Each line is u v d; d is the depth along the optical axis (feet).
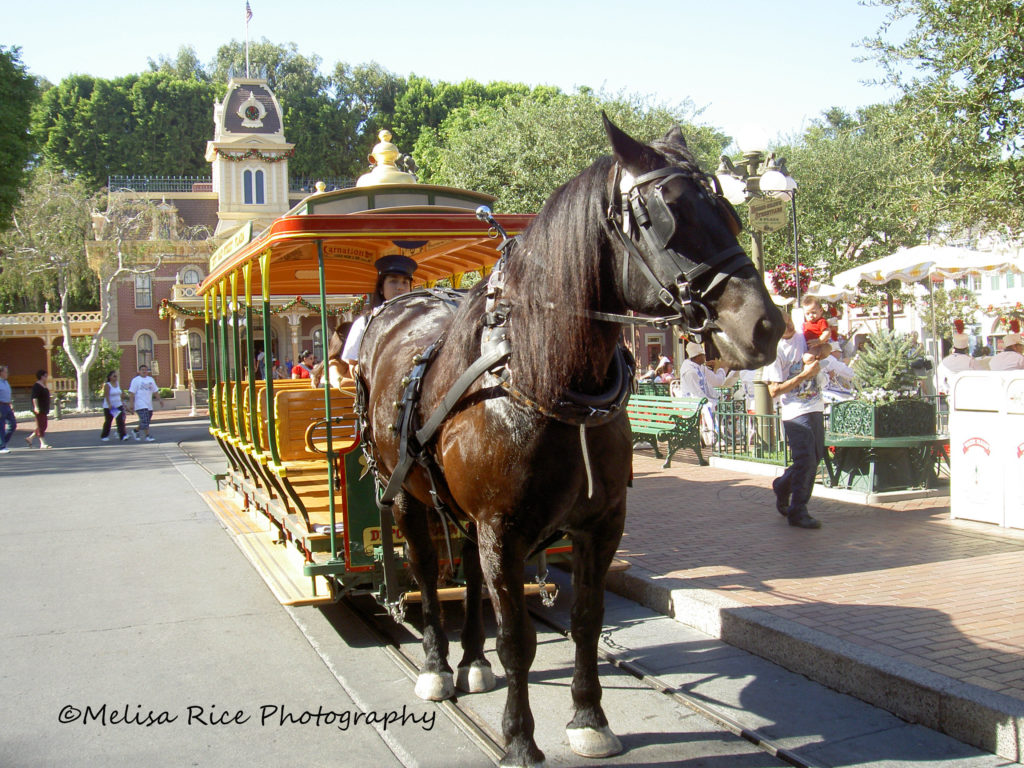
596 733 11.86
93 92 217.15
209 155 161.48
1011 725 11.18
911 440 27.14
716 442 38.65
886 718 12.69
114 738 13.20
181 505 35.70
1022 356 33.40
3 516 33.63
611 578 20.39
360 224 16.57
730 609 16.44
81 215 118.73
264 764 12.28
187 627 18.94
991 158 32.12
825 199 80.79
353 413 18.94
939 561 19.62
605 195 10.14
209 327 29.68
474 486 11.07
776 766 11.53
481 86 230.89
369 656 16.88
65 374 155.53
